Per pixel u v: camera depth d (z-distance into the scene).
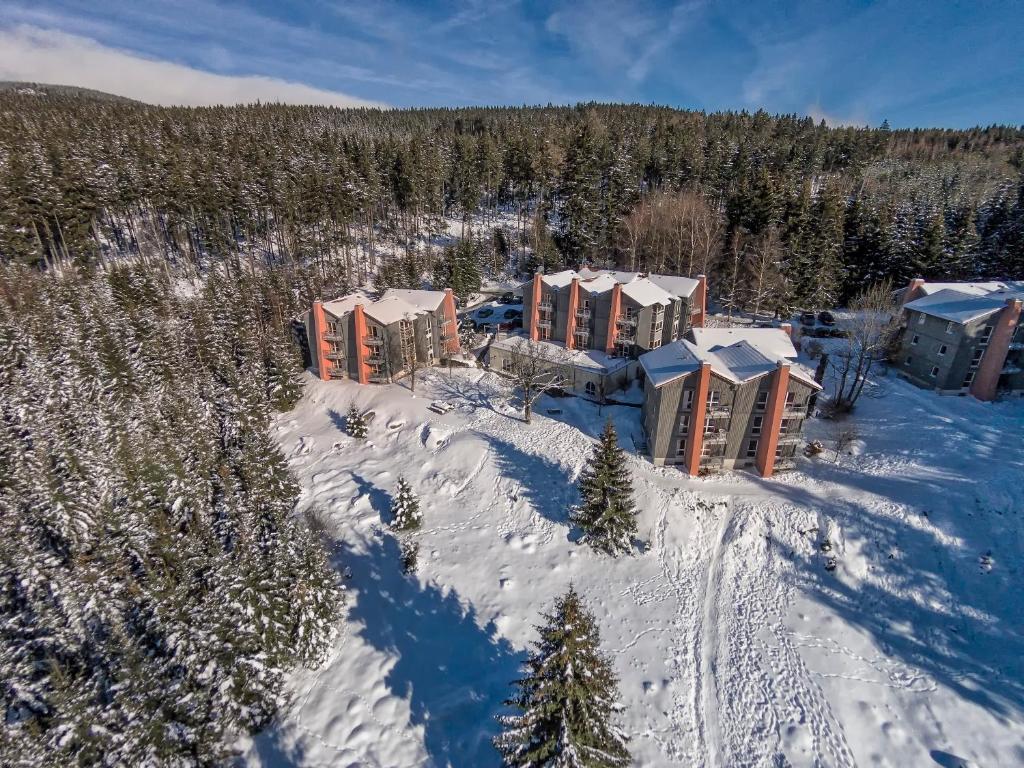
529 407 50.50
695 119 158.25
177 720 24.42
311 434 53.66
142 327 58.34
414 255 94.81
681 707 27.38
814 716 26.58
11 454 39.31
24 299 61.66
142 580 31.42
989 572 32.56
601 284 61.12
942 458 41.00
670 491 40.12
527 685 20.91
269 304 69.62
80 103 166.38
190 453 40.88
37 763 22.22
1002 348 46.81
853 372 55.81
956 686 27.48
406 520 38.72
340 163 98.62
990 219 78.75
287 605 29.22
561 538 37.56
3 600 31.25
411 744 26.28
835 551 35.16
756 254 71.69
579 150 91.00
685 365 41.34
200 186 85.50
